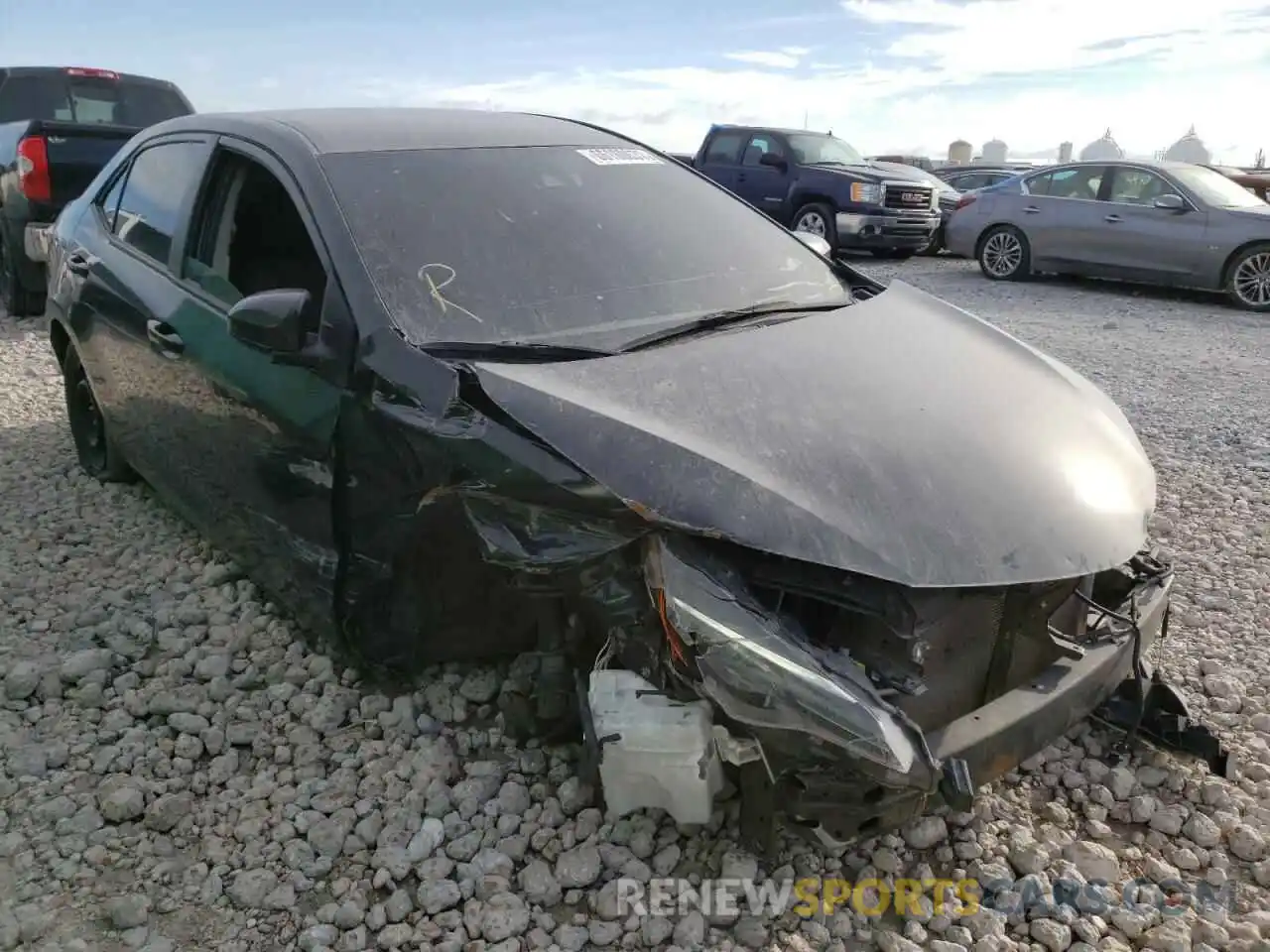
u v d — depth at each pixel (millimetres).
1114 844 2697
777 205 14781
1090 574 2379
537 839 2627
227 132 3727
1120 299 11758
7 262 8414
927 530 2277
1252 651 3590
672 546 2283
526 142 3678
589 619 2568
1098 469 2664
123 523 4574
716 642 2197
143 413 4066
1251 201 11609
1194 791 2850
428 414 2609
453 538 2711
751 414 2518
